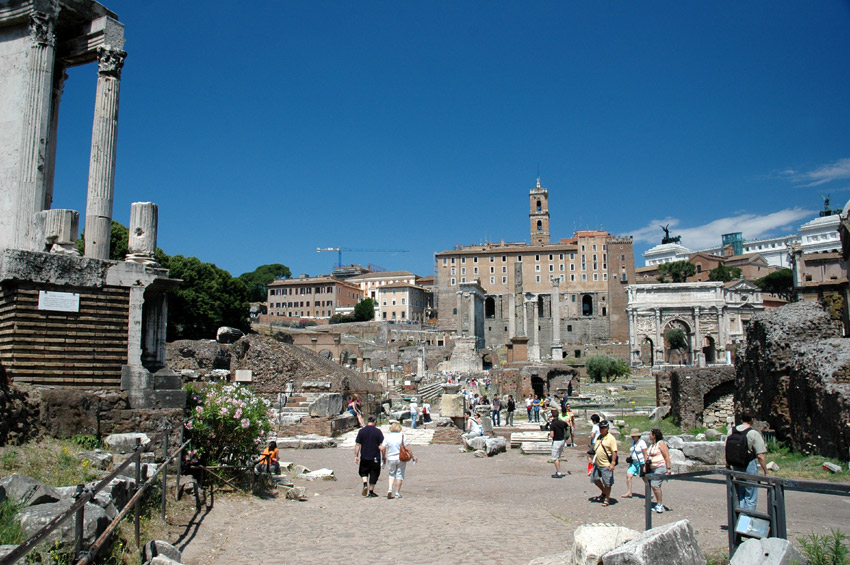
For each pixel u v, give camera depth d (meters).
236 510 12.35
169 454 12.30
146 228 14.43
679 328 125.12
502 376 53.69
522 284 173.62
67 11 14.97
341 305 180.25
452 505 14.03
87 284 13.06
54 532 6.55
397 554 9.71
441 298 176.75
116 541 7.93
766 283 134.50
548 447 23.95
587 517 12.64
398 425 15.29
